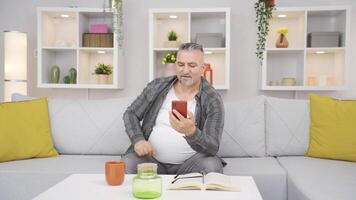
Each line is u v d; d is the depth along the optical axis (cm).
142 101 209
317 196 149
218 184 134
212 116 188
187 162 182
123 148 242
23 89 339
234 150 239
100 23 371
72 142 244
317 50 334
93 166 206
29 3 375
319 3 356
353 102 233
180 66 191
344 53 325
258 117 245
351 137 222
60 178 195
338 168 200
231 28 364
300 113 247
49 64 359
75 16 360
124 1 370
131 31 371
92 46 345
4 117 224
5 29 378
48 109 250
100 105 252
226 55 331
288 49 331
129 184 143
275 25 358
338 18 344
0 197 197
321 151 230
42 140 233
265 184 195
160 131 194
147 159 191
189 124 161
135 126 200
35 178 195
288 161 221
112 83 354
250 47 363
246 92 365
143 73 372
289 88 328
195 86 201
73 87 341
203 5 366
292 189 182
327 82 340
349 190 156
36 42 376
